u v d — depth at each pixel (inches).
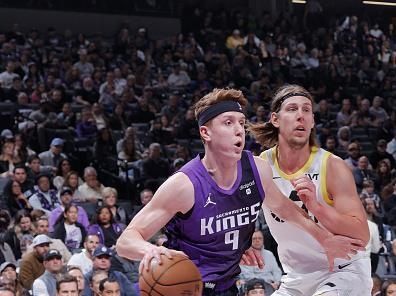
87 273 333.7
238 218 145.9
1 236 375.6
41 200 440.8
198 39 862.5
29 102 623.8
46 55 709.3
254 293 308.2
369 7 1075.9
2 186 455.5
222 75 753.6
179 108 647.1
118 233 389.4
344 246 165.3
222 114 142.0
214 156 143.3
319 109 711.7
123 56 761.0
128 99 652.1
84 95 647.1
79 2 863.7
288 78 800.9
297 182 164.2
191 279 128.6
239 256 148.1
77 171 522.0
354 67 874.8
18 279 334.0
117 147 551.5
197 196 142.3
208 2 973.8
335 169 179.8
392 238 446.6
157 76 738.2
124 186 513.3
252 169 148.1
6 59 689.6
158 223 141.2
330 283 184.1
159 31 904.3
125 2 889.5
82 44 764.6
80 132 574.6
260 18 954.7
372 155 615.8
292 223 167.0
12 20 823.7
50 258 318.0
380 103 733.9
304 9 1013.8
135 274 356.8
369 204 446.6
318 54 876.6
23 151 493.4
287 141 181.0
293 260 189.9
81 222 406.9
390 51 944.9
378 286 320.2
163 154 564.1
